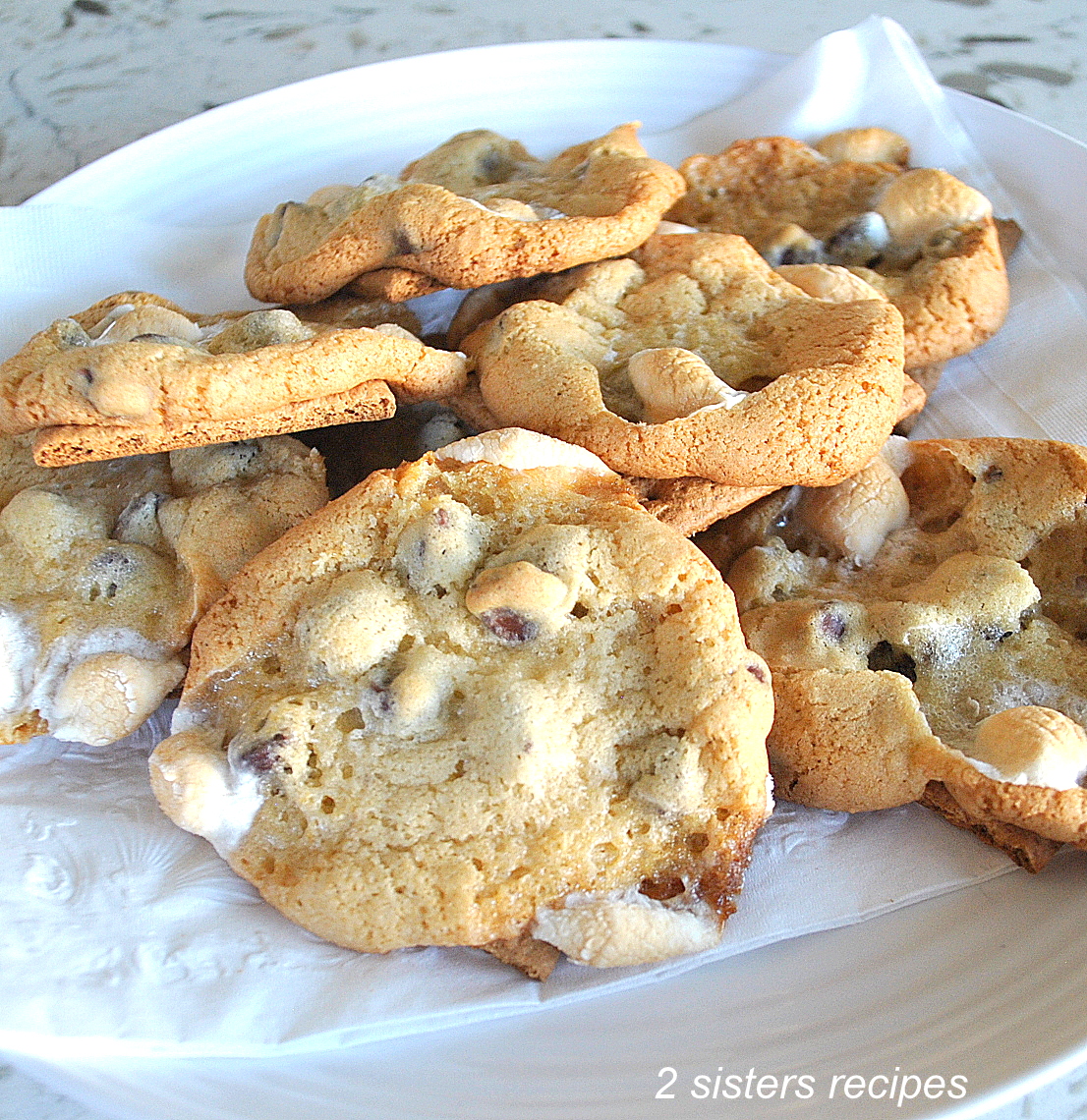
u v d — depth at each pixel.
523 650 0.24
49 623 0.25
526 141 0.34
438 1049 0.22
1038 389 0.29
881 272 0.31
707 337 0.27
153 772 0.24
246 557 0.25
